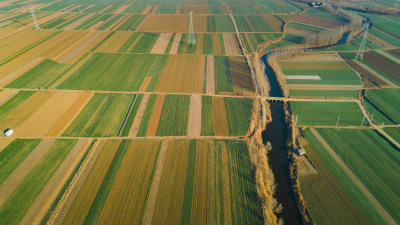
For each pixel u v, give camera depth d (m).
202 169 49.22
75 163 50.31
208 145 54.94
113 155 52.22
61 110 65.38
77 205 42.44
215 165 50.09
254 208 42.28
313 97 72.44
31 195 44.00
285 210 43.22
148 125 60.56
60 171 48.50
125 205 42.50
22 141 55.34
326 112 66.12
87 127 59.72
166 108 66.75
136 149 53.69
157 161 50.81
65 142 55.28
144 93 73.00
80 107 66.69
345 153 53.28
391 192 45.00
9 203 42.69
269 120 64.62
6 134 56.41
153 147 54.25
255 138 57.31
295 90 75.88
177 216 40.97
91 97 70.88
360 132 58.84
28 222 39.91
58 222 39.91
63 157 51.59
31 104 67.44
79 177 47.28
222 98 71.44
